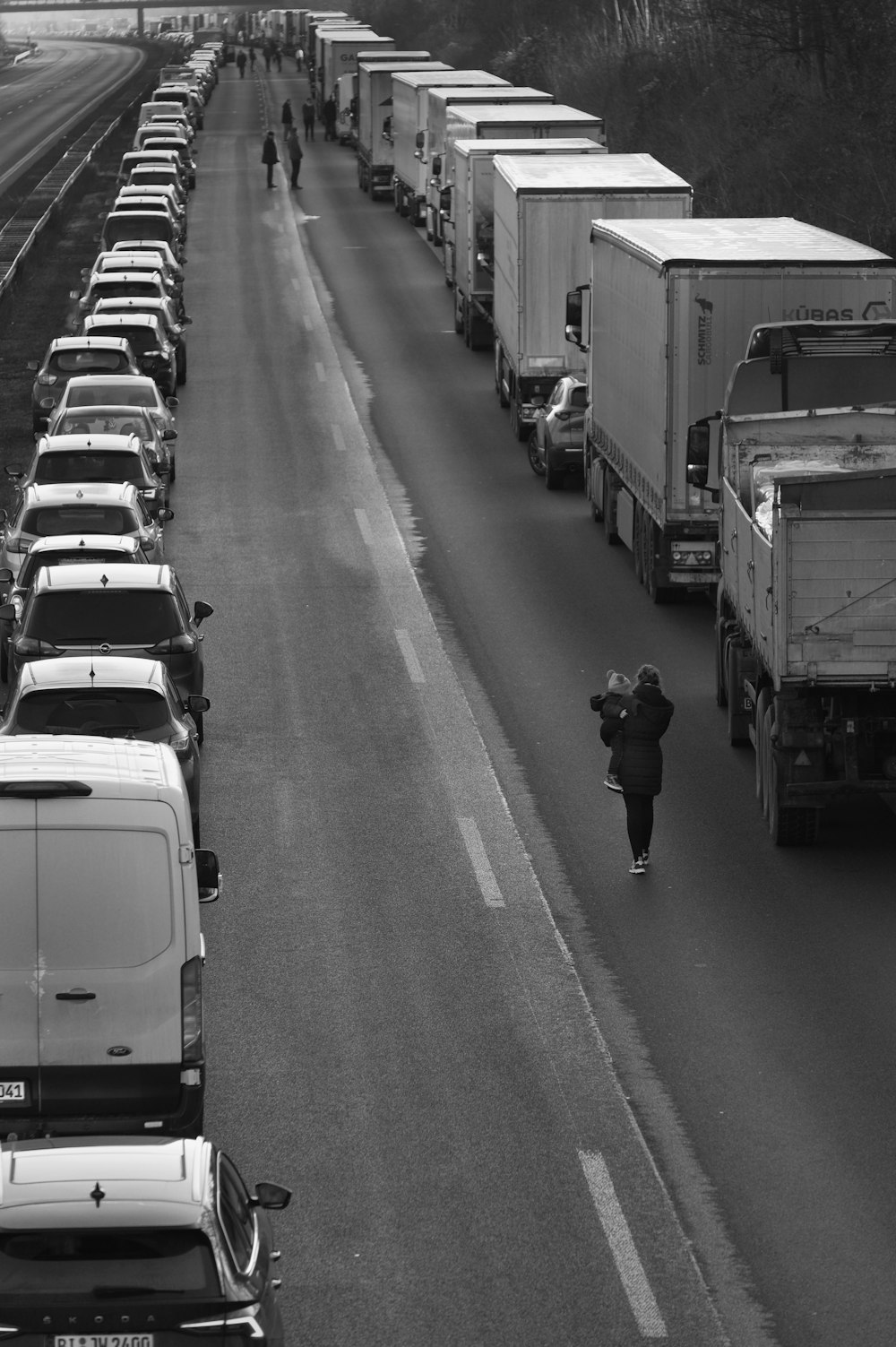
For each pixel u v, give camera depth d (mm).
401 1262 19172
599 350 54812
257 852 31594
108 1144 15742
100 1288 14164
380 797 34406
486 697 40500
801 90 103625
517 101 105625
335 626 46062
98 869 19938
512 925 28641
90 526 42719
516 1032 24906
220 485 61312
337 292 99812
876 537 30281
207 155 169500
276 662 42938
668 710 30688
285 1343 17609
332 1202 20391
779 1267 19203
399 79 128125
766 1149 21797
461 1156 21484
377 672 42250
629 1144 21828
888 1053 24422
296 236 120000
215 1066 23844
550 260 64750
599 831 32906
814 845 32438
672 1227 19953
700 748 37500
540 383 66250
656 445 45875
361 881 30359
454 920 28812
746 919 29078
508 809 33812
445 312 94875
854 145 92500
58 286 102312
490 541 54625
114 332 71375
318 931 28312
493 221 81750
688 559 46250
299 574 50906
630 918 29062
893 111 92812
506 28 195875
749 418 38531
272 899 29562
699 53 125438
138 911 20000
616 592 49250
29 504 43188
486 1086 23312
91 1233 14359
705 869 31172
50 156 169875
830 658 30703
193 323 91438
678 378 44312
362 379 79062
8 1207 14492
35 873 19859
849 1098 23156
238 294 99062
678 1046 24578
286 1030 24906
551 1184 20859
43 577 34750
